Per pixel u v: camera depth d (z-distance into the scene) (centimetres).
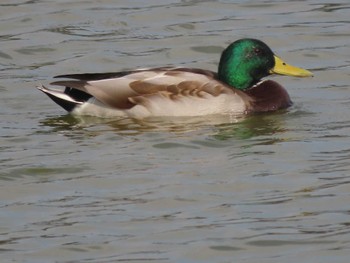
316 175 1636
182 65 2250
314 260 1379
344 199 1548
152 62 2261
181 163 1692
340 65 2217
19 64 2253
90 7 2520
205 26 2420
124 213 1518
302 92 2062
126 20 2452
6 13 2477
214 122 1873
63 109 1961
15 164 1692
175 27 2417
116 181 1625
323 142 1775
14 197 1581
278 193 1577
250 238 1437
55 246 1425
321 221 1481
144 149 1748
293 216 1499
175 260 1386
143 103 1881
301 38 2355
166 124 1861
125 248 1420
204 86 1897
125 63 2252
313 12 2488
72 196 1579
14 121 1900
